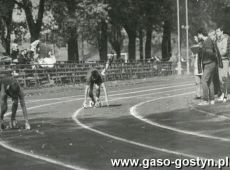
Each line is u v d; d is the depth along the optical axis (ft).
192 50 111.45
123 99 128.57
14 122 79.77
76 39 255.29
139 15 287.69
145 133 70.54
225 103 99.76
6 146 63.93
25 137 70.44
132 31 303.68
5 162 54.44
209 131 70.33
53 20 256.52
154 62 291.99
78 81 216.95
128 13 273.54
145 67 280.10
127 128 75.66
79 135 70.69
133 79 260.01
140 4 285.02
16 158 56.39
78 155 56.49
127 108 103.81
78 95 152.87
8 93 78.23
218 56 98.22
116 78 249.75
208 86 99.25
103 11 233.35
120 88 181.98
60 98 141.49
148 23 302.25
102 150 59.00
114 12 267.18
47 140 67.36
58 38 276.82
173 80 235.81
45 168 50.88
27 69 188.75
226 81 102.63
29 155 57.77
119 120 84.99
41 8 232.32
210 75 98.17
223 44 102.63
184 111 93.86
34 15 263.29
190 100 111.14
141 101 120.37
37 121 86.89
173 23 331.77
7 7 225.56
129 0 265.75
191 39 295.07
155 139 65.46
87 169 49.67
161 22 310.24
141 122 81.61
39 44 216.95
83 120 86.53
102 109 103.45
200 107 94.73
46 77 199.41
